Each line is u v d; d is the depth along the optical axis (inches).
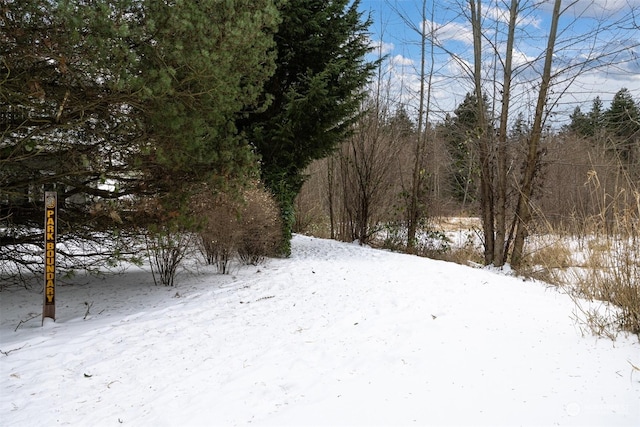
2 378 176.9
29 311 281.6
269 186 496.4
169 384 167.0
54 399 158.1
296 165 529.3
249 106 492.7
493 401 132.2
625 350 163.5
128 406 150.6
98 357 198.4
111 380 173.0
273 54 331.3
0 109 239.0
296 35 504.1
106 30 223.0
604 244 239.6
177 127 261.3
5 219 298.8
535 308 253.4
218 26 264.4
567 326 208.1
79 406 152.3
